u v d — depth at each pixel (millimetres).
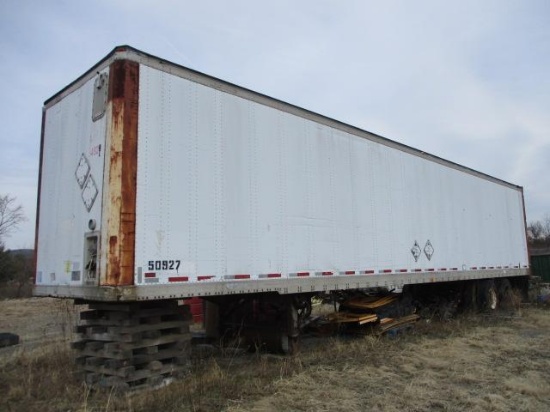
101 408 5242
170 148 6074
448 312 13211
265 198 7312
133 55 5820
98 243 5629
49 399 5703
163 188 5926
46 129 7449
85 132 6266
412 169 11172
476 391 6215
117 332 5891
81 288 5922
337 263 8547
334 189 8719
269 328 8266
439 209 12102
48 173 7211
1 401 5715
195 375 6480
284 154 7766
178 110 6238
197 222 6270
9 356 8727
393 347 8992
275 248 7367
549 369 7430
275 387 6207
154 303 6250
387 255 9883
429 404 5680
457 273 12547
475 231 13891
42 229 7184
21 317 18672
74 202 6340
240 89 7160
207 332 9102
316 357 8008
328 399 5801
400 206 10523
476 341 9812
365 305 10406
